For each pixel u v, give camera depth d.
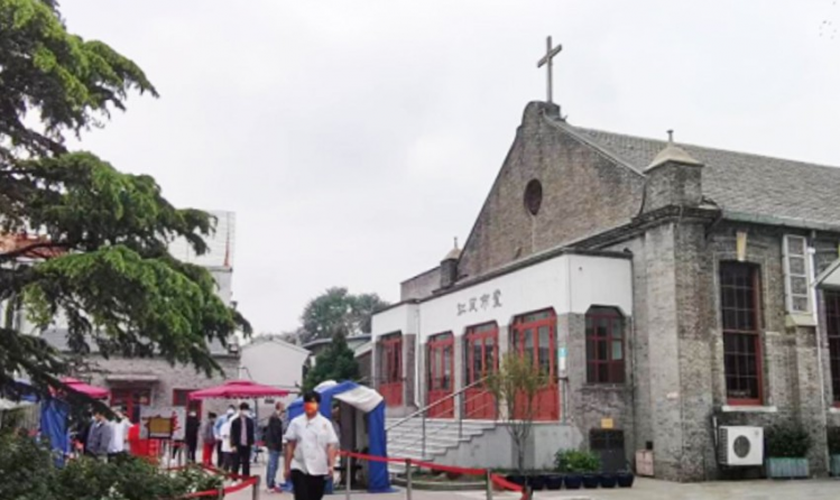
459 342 26.69
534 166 27.56
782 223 21.30
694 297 19.89
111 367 34.97
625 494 16.67
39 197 10.10
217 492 11.01
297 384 46.16
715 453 19.47
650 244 20.81
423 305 29.94
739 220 20.70
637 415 20.84
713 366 20.00
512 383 18.34
